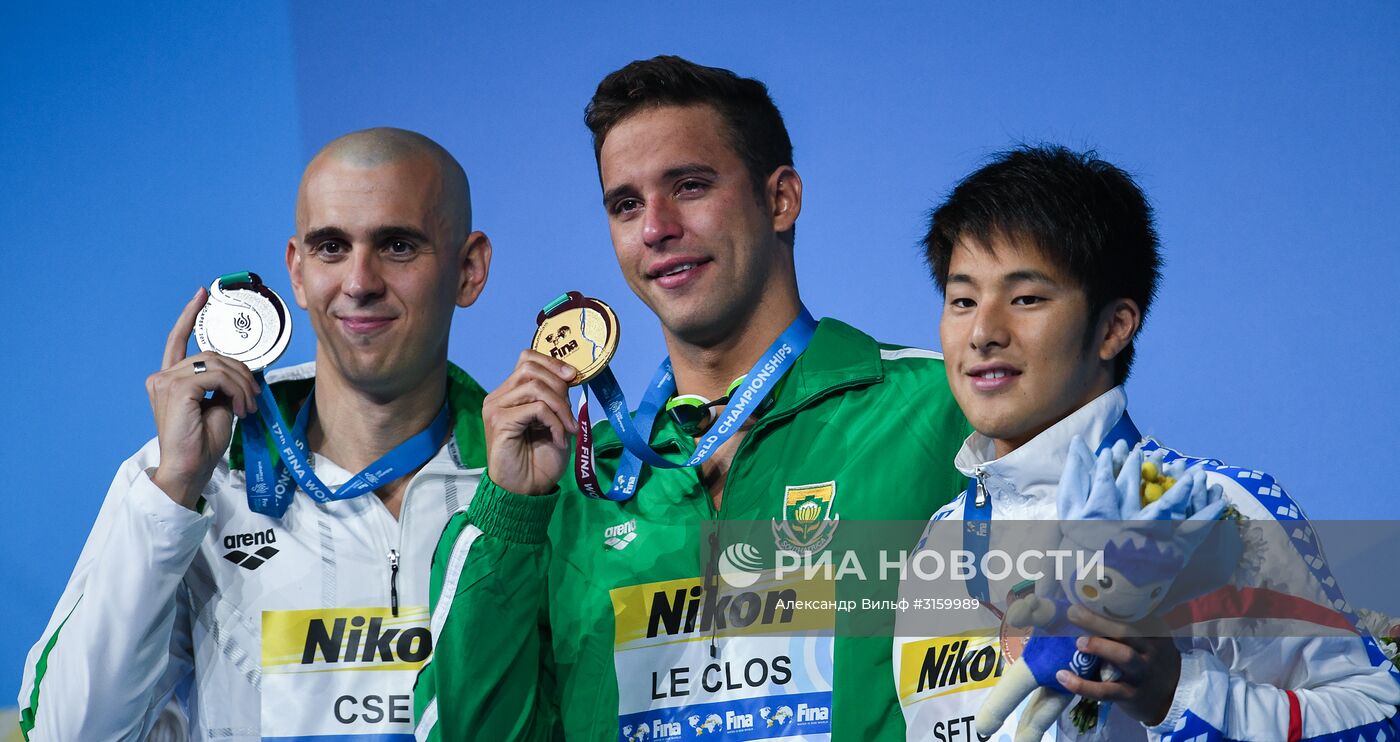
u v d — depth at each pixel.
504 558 8.85
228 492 9.99
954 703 8.03
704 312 9.22
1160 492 6.56
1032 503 7.53
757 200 9.41
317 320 9.52
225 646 9.72
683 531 9.29
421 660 9.61
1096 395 7.52
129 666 9.16
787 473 9.26
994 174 7.58
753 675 8.95
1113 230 7.35
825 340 9.62
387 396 9.80
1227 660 6.95
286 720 9.55
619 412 9.31
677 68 9.41
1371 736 6.53
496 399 8.86
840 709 8.70
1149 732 6.72
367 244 9.36
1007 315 7.34
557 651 9.38
